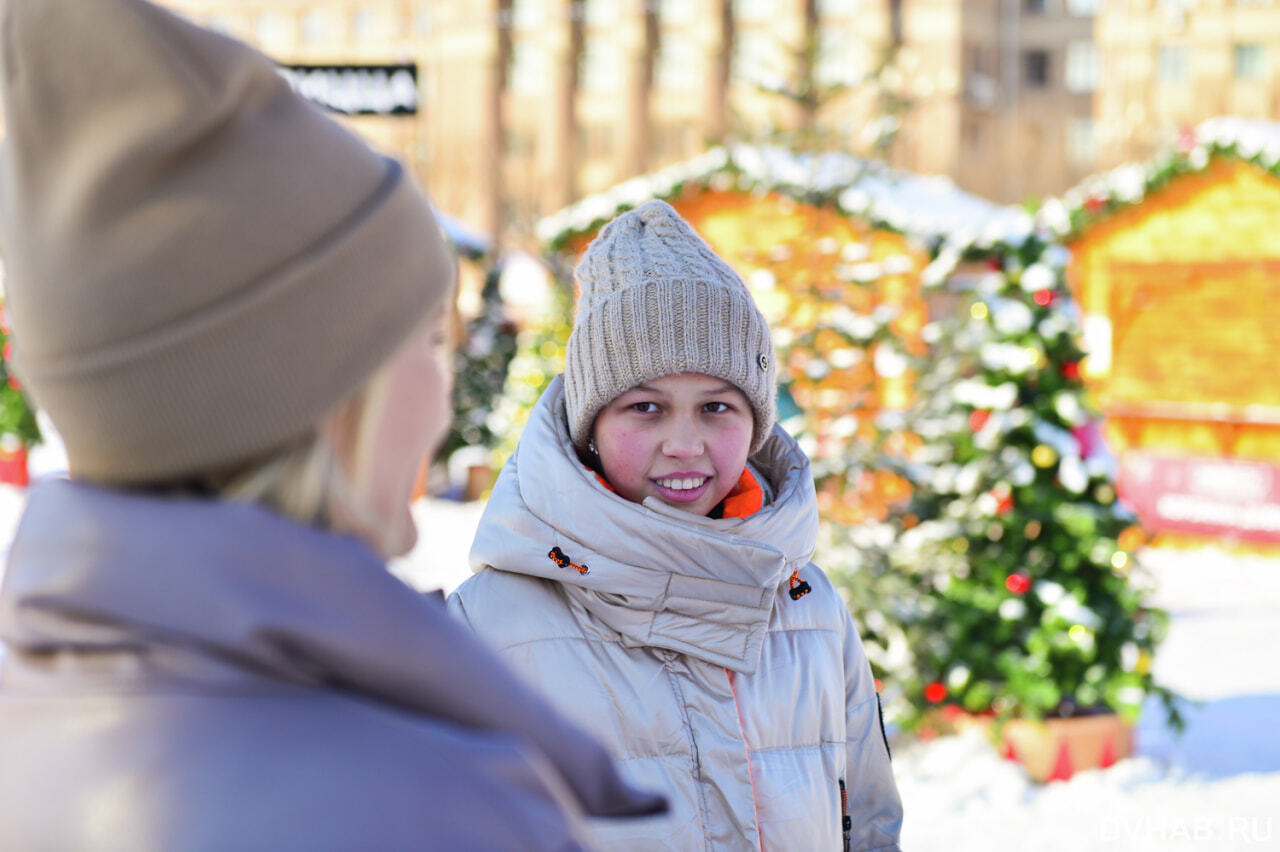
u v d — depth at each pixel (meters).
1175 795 4.66
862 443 5.31
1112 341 11.45
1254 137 9.16
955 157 46.78
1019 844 4.25
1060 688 4.97
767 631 1.67
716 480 1.74
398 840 0.62
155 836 0.62
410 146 18.09
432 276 0.81
